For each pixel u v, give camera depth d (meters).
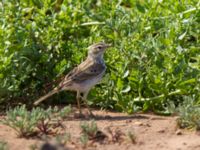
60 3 22.62
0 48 18.80
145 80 18.64
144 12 20.91
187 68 18.77
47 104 19.14
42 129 15.88
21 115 15.72
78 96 18.12
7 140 15.43
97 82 18.34
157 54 18.91
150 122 17.16
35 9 21.06
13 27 19.75
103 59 18.62
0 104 18.55
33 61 19.17
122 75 18.83
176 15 20.14
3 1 20.80
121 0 21.66
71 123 16.95
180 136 15.86
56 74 19.25
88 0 22.17
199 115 16.19
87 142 15.19
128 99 18.38
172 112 16.83
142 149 14.98
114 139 15.45
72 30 20.66
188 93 18.33
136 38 19.95
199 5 20.50
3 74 18.44
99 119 17.55
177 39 19.28
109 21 20.47
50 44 19.72
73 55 19.75
